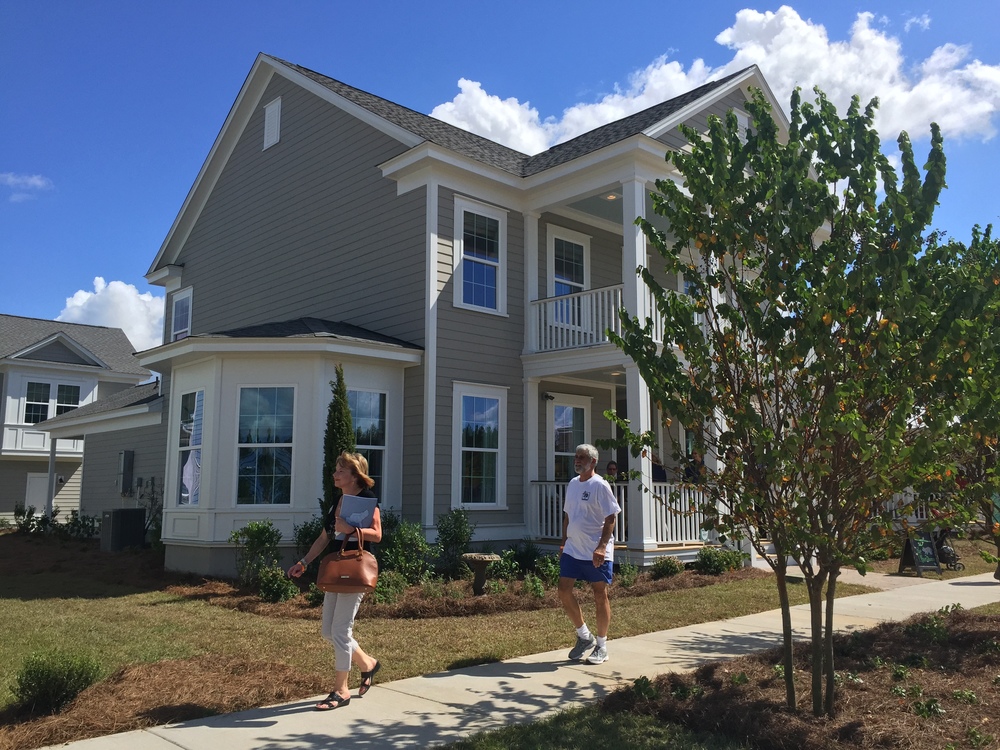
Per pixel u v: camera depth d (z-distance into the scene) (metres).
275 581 10.21
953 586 11.89
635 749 4.65
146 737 4.80
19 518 23.84
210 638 7.76
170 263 20.83
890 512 4.75
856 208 4.97
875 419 4.67
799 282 4.85
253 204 18.17
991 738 4.67
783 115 16.02
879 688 5.76
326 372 12.56
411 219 14.07
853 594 11.02
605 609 6.82
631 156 13.28
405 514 13.33
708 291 5.34
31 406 30.27
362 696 5.74
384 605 9.38
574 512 6.94
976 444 5.27
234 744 4.69
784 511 4.75
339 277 15.52
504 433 14.30
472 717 5.25
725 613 9.27
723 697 5.52
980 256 6.41
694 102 14.33
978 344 4.37
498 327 14.45
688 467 5.22
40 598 10.78
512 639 7.71
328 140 16.20
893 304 4.52
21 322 32.94
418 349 13.39
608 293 13.60
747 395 4.93
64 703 5.32
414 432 13.39
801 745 4.59
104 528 17.12
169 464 13.29
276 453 12.37
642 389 13.01
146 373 33.22
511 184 14.66
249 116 18.62
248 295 17.97
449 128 17.14
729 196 5.16
